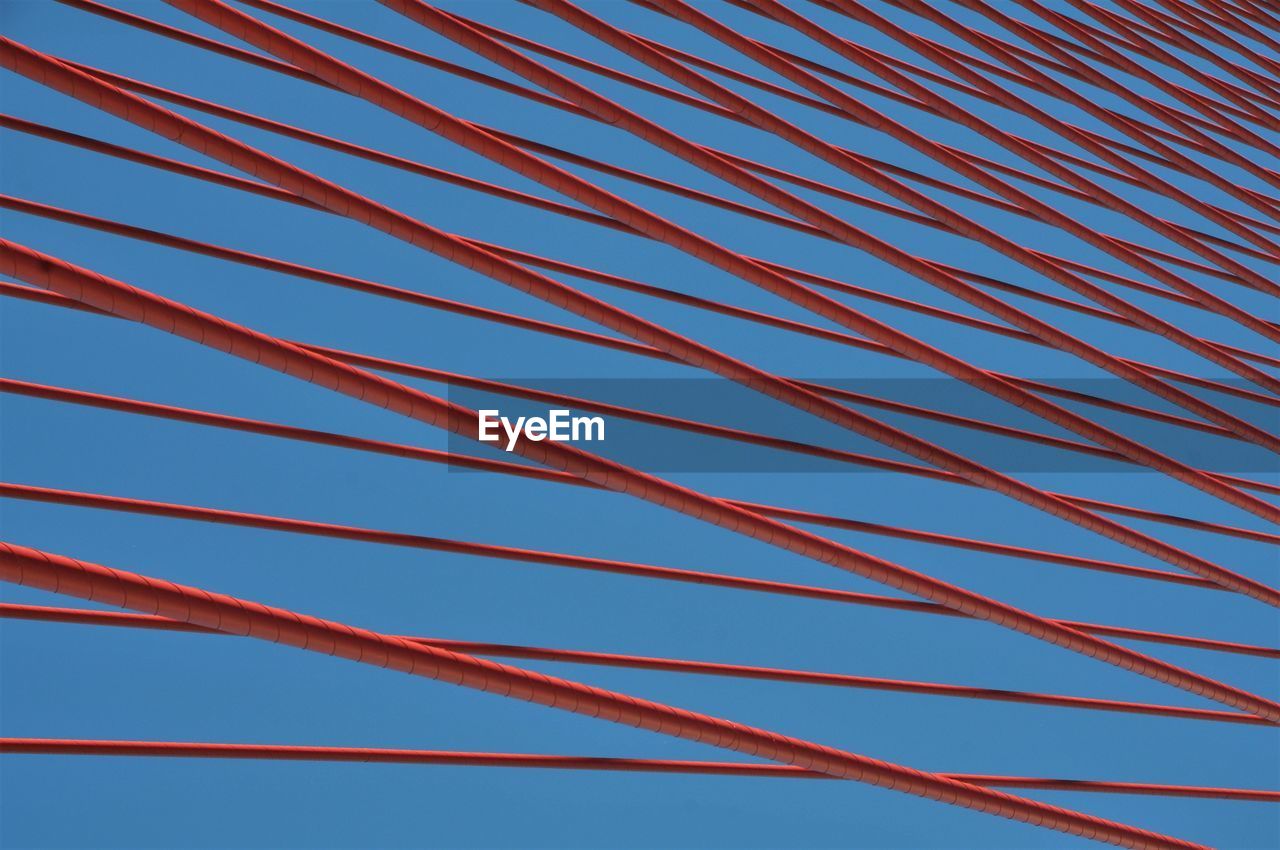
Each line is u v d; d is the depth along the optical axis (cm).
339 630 1678
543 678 1834
